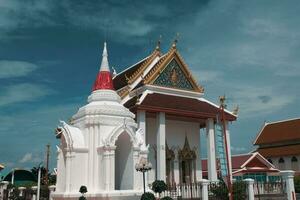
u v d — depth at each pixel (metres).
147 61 42.78
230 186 23.72
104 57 27.94
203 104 40.59
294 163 69.19
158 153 35.59
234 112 40.84
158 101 36.84
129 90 40.44
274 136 74.75
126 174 24.45
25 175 54.03
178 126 41.84
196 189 27.56
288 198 23.98
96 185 23.36
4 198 41.66
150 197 20.88
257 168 42.81
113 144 23.27
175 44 41.69
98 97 26.14
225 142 24.92
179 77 41.41
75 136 24.22
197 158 42.16
